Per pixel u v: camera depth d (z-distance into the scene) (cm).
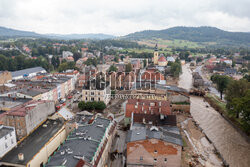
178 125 10706
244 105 9281
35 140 7138
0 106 9500
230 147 8838
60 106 12606
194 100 15875
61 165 4897
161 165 6362
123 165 6994
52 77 16138
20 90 11388
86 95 12469
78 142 6175
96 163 5706
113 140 8656
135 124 8256
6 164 5894
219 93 17762
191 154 8081
